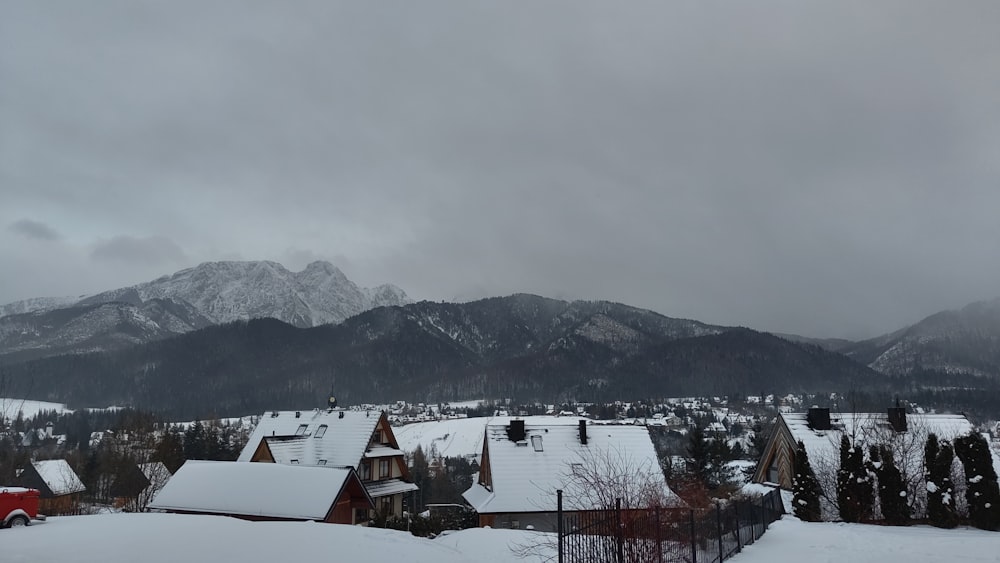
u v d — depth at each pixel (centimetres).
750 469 6944
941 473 2684
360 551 1862
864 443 3497
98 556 1589
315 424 5253
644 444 4422
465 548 2267
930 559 1678
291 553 1742
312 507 3300
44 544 1788
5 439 9144
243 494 3422
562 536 1136
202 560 1584
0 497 2255
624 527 1256
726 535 1778
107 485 6656
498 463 4159
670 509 1436
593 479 2073
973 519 2572
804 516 3177
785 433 4597
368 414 5238
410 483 5306
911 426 3866
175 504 3388
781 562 1689
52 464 6259
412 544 2106
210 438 9069
